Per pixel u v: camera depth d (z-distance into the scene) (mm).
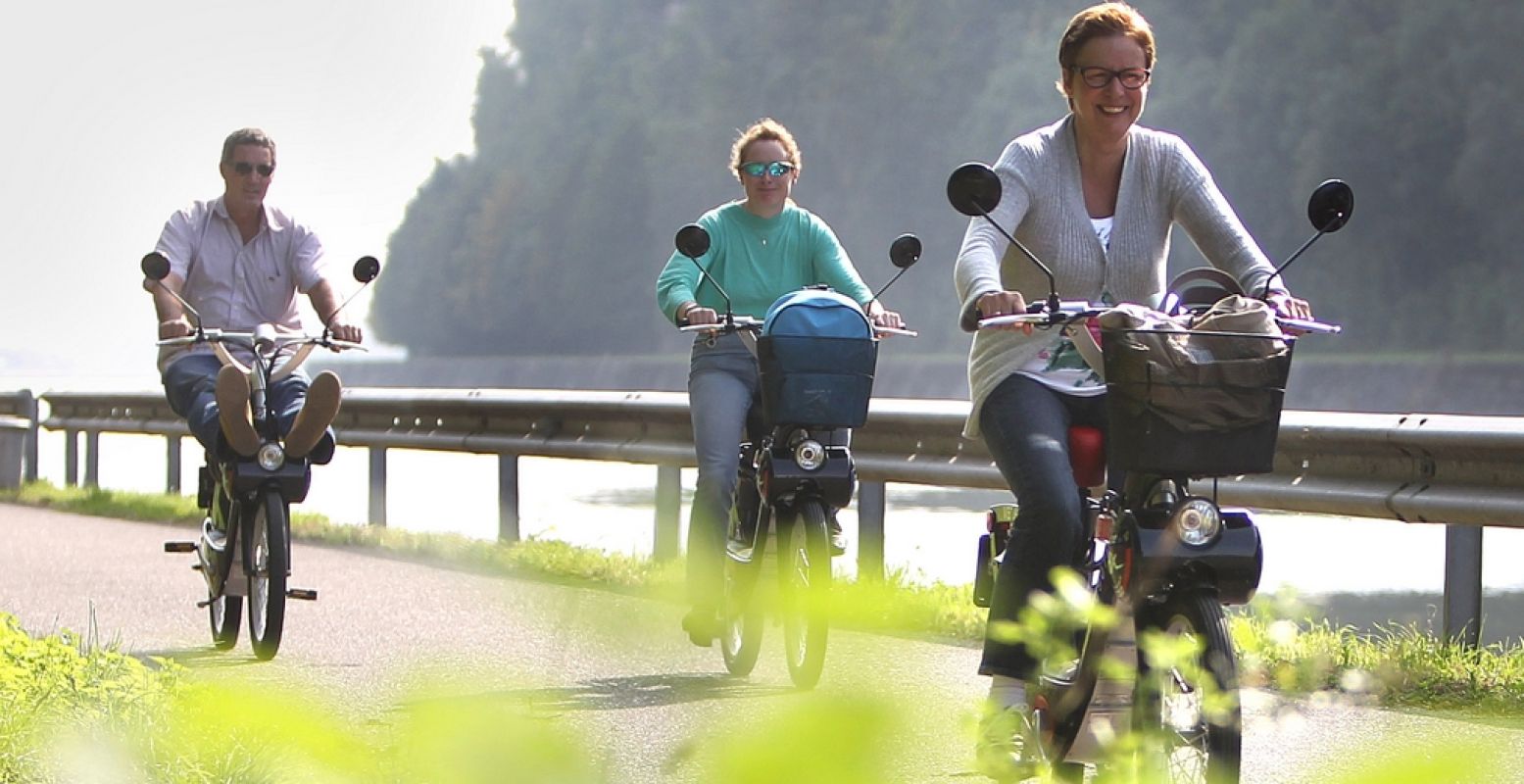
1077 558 15469
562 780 4414
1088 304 15961
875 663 5164
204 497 29719
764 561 25172
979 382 16578
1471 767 4020
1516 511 26016
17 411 70500
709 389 26703
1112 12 16766
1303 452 29750
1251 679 7953
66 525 52969
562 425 46531
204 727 5402
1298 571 40531
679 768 4262
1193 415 13500
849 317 24922
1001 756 14492
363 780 4734
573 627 5910
